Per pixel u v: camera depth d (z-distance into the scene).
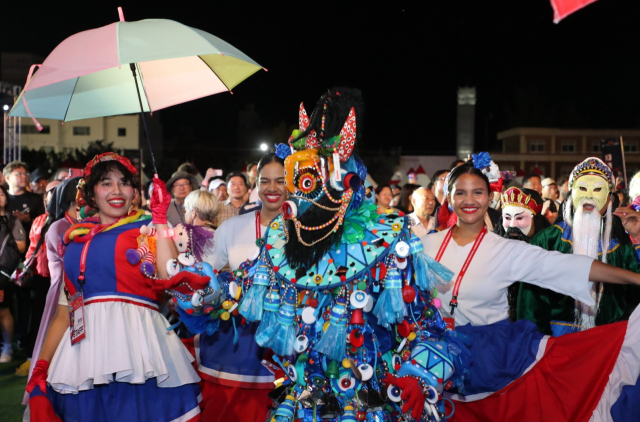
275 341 2.93
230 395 4.12
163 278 3.34
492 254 3.67
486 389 3.69
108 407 3.33
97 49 3.25
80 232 3.48
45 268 6.18
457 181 3.71
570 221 4.60
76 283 3.44
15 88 17.56
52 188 8.05
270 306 2.97
